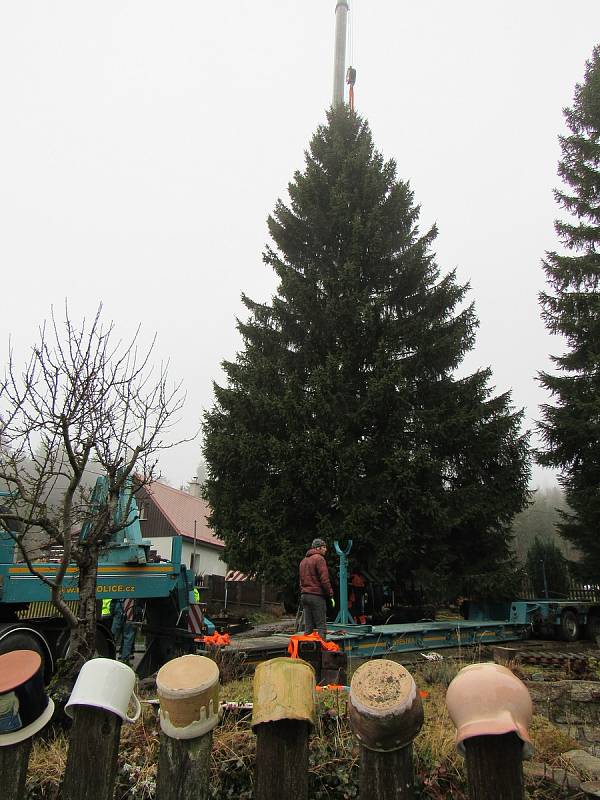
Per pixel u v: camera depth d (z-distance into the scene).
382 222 16.47
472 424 14.33
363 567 14.12
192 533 28.52
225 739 3.36
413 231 17.61
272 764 1.83
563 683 5.72
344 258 16.80
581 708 5.38
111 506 5.09
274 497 13.84
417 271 16.38
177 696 1.87
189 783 1.88
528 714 1.67
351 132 19.47
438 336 15.80
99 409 5.19
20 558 6.82
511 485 14.84
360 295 15.04
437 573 14.37
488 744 1.63
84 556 4.88
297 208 17.97
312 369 15.08
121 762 3.30
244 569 14.80
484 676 1.70
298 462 13.20
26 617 6.62
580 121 17.45
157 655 8.84
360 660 8.47
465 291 16.47
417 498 13.20
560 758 3.98
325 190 17.61
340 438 13.59
